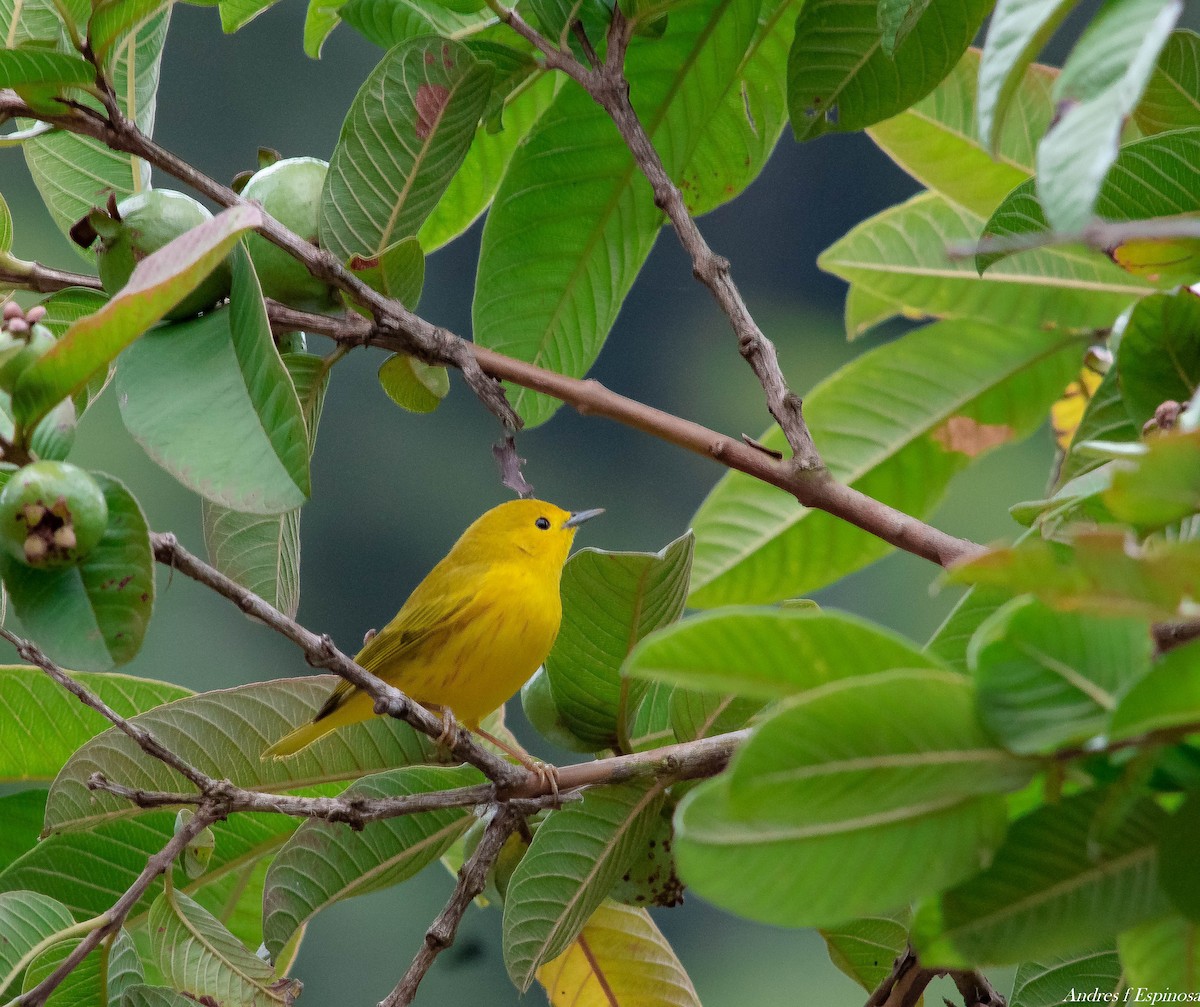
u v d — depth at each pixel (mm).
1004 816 2832
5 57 5246
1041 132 7902
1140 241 5449
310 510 26031
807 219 29906
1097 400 5844
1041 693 2715
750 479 8188
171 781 5898
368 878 6180
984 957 2990
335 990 20984
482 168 8203
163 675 20891
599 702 6301
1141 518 2619
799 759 2709
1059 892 2969
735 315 5879
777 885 2812
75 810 5824
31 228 22359
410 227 6375
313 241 6340
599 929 6852
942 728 2729
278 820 6539
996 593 5051
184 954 5492
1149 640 2689
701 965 21844
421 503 26391
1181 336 5035
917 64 6539
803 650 2766
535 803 5363
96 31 5379
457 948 7219
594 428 27859
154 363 5199
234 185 6793
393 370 6641
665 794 5672
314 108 25422
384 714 4926
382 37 7477
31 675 6461
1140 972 3279
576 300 7793
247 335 5020
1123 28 2863
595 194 7543
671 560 5910
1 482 4488
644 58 7141
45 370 4113
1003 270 8102
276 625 4586
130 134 5586
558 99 7215
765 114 7805
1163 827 2898
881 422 8203
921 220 8414
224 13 7426
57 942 5242
